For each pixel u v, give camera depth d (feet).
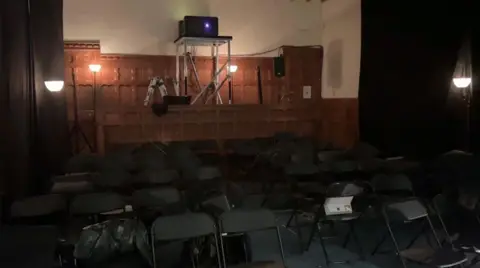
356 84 30.19
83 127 30.71
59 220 14.82
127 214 14.99
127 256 13.43
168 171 18.03
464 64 21.43
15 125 19.84
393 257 15.93
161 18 32.09
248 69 33.65
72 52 30.53
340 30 31.91
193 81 32.63
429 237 17.47
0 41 18.16
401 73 25.64
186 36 29.68
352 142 30.53
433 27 23.22
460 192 17.01
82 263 13.12
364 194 17.35
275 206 18.24
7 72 18.97
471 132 21.17
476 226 18.22
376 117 27.81
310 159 22.04
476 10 20.59
